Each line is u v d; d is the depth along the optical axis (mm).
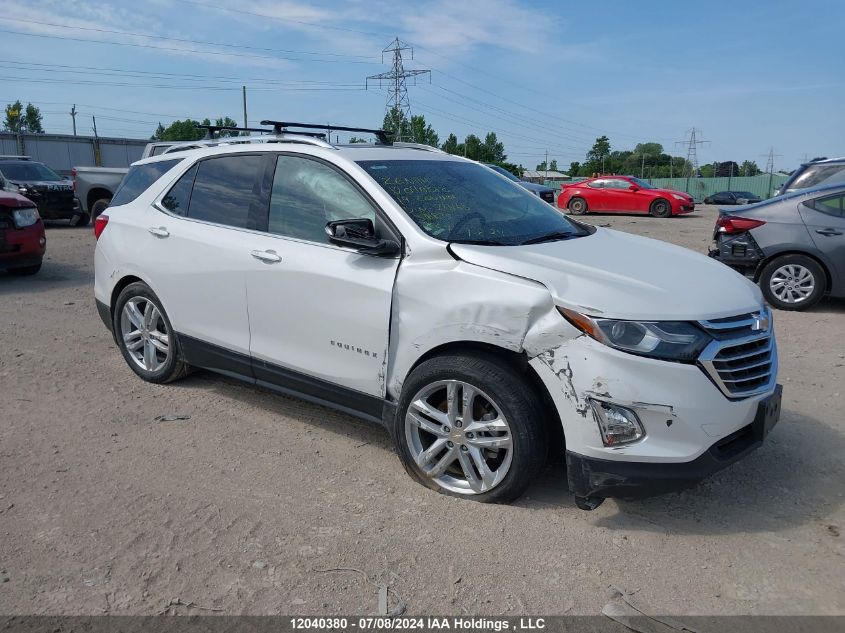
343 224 3744
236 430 4570
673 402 3156
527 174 93688
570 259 3678
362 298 3881
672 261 3924
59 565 3082
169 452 4227
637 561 3164
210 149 5000
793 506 3676
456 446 3633
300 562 3123
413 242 3758
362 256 3930
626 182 25125
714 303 3391
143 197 5309
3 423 4621
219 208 4754
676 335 3201
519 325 3357
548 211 4711
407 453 3803
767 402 3471
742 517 3561
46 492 3715
